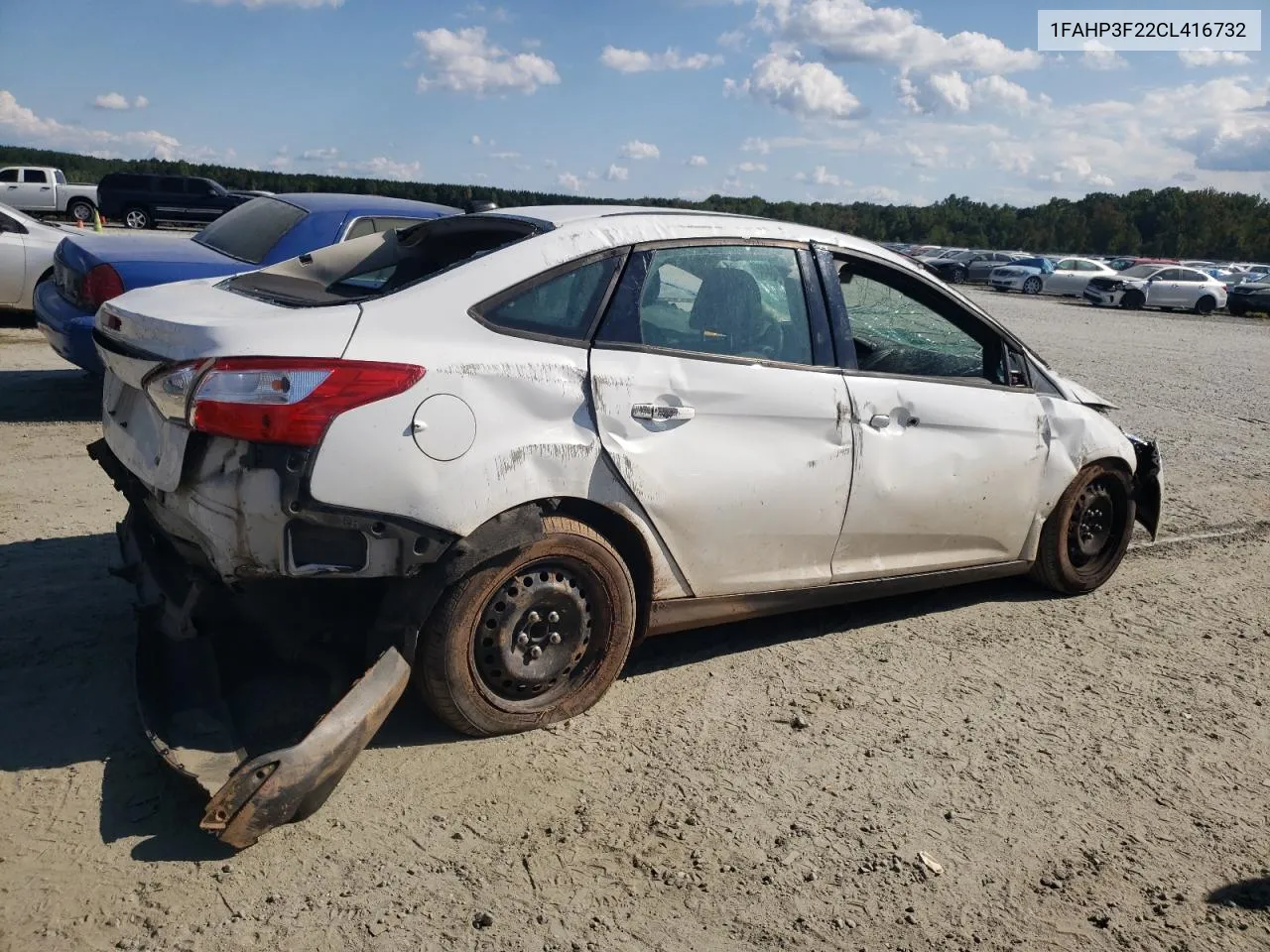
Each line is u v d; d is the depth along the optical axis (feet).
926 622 15.75
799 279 13.14
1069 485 16.22
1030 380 15.76
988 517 15.08
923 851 9.93
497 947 8.21
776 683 13.24
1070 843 10.27
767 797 10.60
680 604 12.31
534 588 10.93
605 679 11.87
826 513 13.04
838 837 10.03
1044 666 14.40
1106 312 101.24
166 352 9.93
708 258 12.38
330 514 9.53
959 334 15.07
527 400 10.59
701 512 11.93
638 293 11.70
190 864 8.87
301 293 11.64
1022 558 16.11
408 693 12.12
